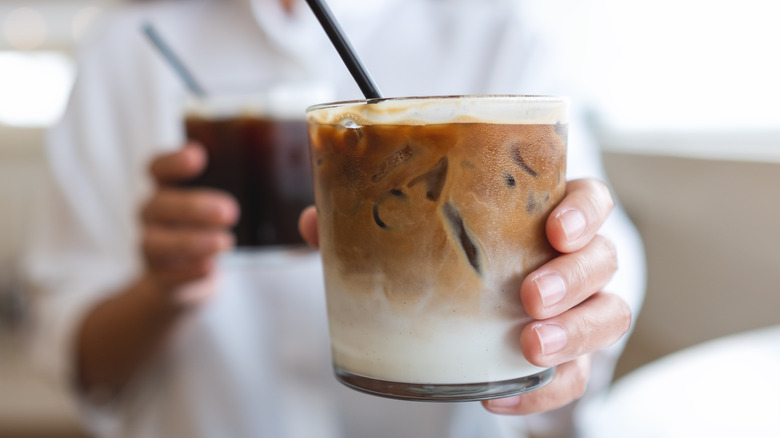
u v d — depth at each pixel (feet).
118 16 2.63
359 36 2.47
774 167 2.24
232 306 2.34
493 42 2.54
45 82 5.56
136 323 2.11
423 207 1.01
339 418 2.33
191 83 1.78
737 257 2.42
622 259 2.24
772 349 1.65
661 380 1.60
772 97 2.48
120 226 2.50
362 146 1.02
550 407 1.16
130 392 2.37
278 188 1.72
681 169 2.72
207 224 1.71
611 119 3.55
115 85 2.51
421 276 1.02
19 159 5.54
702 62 2.85
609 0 3.46
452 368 1.03
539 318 1.04
